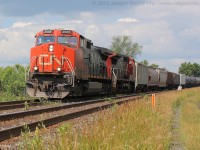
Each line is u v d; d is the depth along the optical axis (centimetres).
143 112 1711
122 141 908
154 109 1961
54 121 1530
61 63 2706
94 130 891
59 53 2716
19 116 1667
